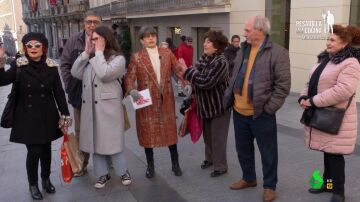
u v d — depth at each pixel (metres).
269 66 3.51
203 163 4.83
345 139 3.36
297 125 6.62
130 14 22.14
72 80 4.40
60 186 4.40
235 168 4.76
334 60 3.32
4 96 12.87
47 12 47.28
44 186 4.24
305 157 5.00
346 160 4.74
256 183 4.17
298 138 5.84
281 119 7.07
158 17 19.78
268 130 3.65
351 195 3.83
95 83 4.02
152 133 4.34
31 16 57.25
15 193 4.27
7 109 3.84
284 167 4.68
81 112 4.15
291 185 4.15
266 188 3.80
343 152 3.38
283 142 5.66
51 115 3.97
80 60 4.00
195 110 4.47
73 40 4.46
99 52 3.90
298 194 3.92
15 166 5.18
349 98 3.31
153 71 4.27
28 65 3.85
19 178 4.73
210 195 4.03
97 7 30.53
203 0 13.88
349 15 8.42
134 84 4.25
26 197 4.15
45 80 3.89
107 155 4.33
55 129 4.04
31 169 4.02
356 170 4.44
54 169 4.95
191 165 4.95
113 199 4.03
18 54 4.14
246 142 3.96
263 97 3.52
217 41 4.12
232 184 4.18
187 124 4.52
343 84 3.21
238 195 3.99
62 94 4.07
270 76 3.52
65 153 4.12
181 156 5.30
